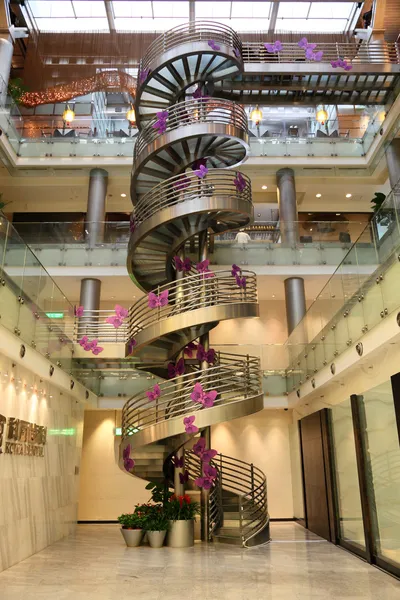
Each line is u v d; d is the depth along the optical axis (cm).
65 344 1102
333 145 1666
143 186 1140
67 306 1171
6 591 581
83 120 1723
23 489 835
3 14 1697
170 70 1166
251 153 1648
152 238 1023
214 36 1195
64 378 1072
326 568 712
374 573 675
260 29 1920
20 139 1686
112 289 1579
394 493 669
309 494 1192
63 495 1094
